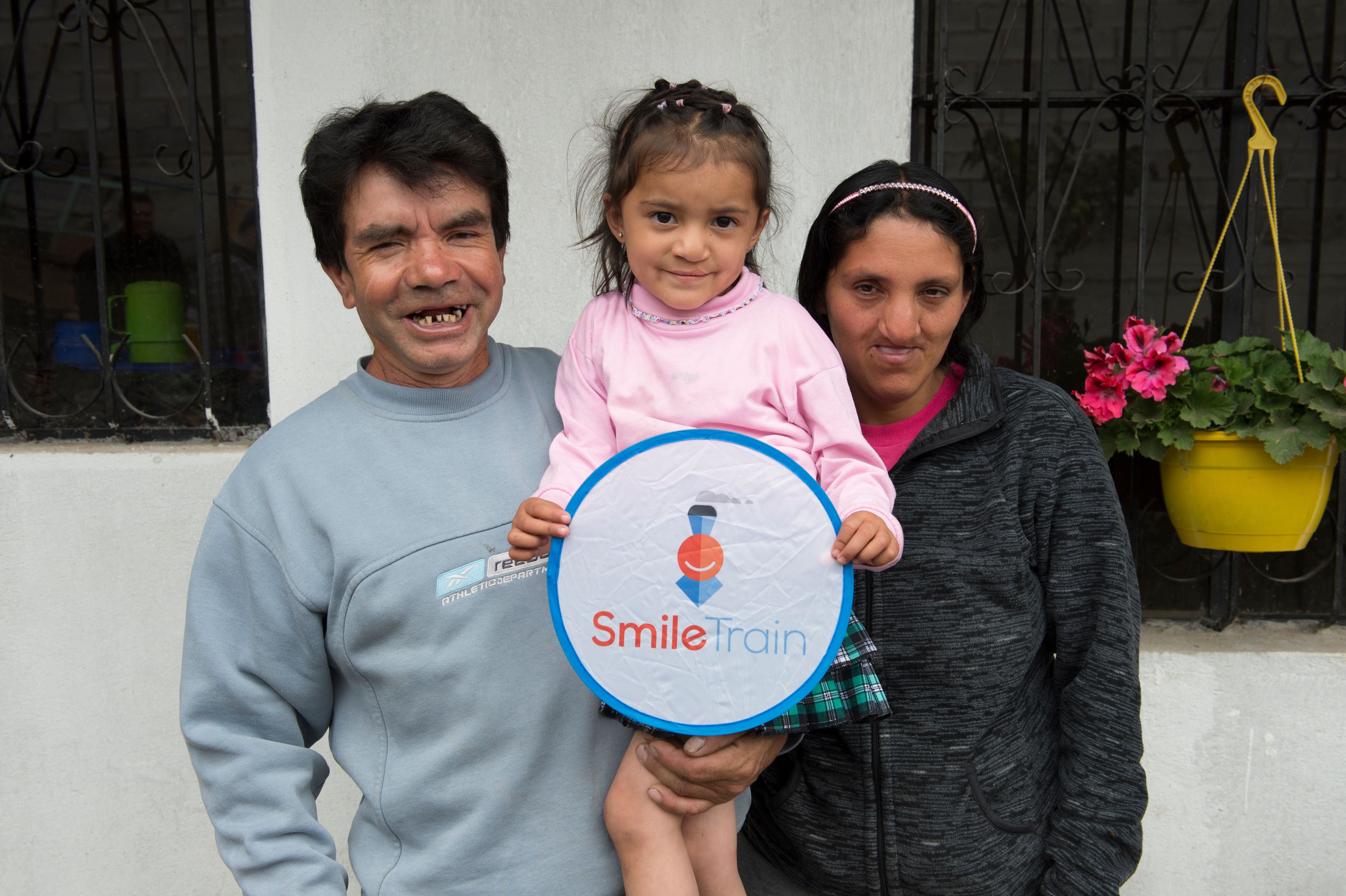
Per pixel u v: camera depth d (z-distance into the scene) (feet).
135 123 8.03
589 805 4.17
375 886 4.08
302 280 7.40
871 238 4.26
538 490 4.15
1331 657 7.00
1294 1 7.43
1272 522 6.49
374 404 4.31
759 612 3.91
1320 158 7.48
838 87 7.14
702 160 4.15
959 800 4.52
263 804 4.08
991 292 7.76
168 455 7.41
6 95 8.07
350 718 4.31
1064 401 4.68
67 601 7.47
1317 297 7.57
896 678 4.58
